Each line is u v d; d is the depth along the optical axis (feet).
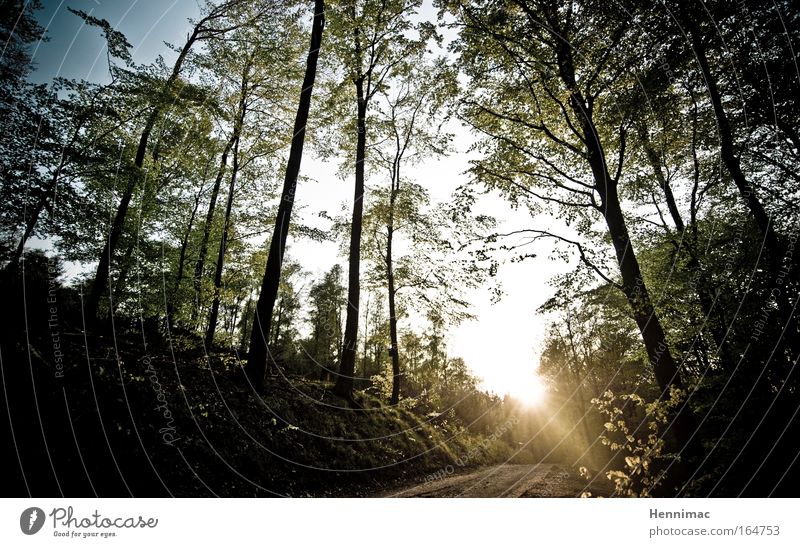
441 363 63.82
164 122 43.83
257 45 46.68
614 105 27.84
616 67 27.45
